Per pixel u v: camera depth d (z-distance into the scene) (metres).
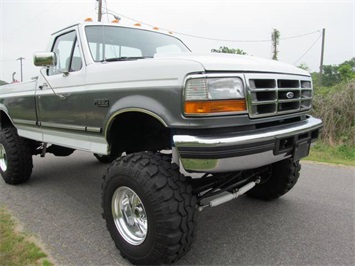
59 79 3.32
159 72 2.26
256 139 2.15
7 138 4.36
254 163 2.22
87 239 2.94
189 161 2.11
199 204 2.54
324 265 2.47
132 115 2.63
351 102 7.72
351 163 5.96
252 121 2.24
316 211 3.51
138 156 2.44
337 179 4.81
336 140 7.64
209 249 2.72
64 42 3.54
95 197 4.08
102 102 2.71
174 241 2.22
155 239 2.25
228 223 3.22
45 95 3.58
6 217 3.41
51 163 5.94
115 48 3.40
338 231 3.03
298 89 2.69
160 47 3.81
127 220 2.61
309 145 2.79
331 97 8.19
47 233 3.04
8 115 4.55
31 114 3.97
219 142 2.02
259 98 2.30
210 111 2.06
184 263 2.51
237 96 2.14
